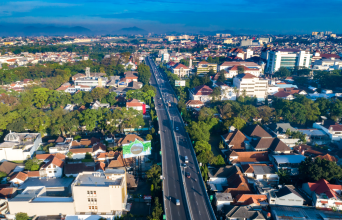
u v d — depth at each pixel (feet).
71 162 567.59
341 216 397.19
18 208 399.65
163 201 424.46
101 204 413.59
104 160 572.10
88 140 642.22
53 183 489.67
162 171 506.48
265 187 462.19
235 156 558.56
